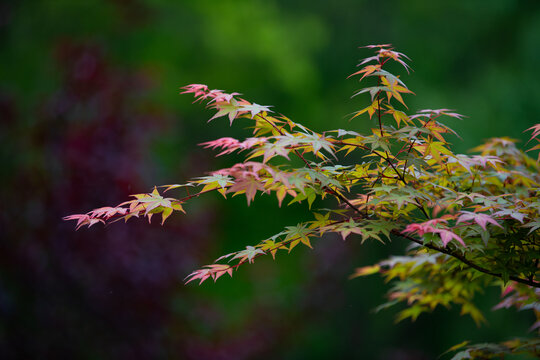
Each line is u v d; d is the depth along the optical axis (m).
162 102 9.88
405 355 8.81
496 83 9.92
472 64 10.66
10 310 5.18
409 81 10.61
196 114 10.88
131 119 6.10
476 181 2.56
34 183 5.48
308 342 8.72
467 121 9.73
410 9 11.12
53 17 9.39
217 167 11.05
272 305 7.94
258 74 11.02
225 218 9.28
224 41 10.57
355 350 9.50
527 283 2.24
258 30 10.66
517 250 2.26
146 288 5.57
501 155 2.83
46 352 5.24
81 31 9.55
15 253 5.30
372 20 11.34
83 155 5.49
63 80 5.90
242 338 7.04
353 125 11.10
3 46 8.93
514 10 10.30
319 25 11.28
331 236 8.88
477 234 2.17
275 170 1.93
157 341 5.60
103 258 5.41
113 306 5.44
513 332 8.34
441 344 9.20
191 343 5.91
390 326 9.59
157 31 10.45
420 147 2.24
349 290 9.37
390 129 2.17
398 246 9.41
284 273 9.84
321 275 8.48
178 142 10.30
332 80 11.56
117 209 2.08
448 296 2.94
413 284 2.98
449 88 10.55
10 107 6.24
